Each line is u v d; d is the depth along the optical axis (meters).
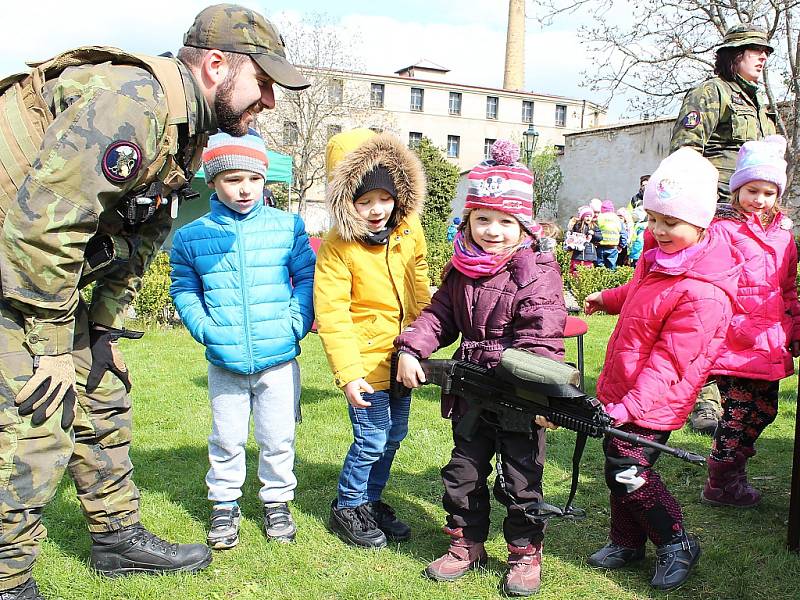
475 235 2.73
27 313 2.22
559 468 4.04
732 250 3.53
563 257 14.27
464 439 2.75
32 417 2.27
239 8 2.45
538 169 34.56
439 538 3.20
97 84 2.19
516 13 51.88
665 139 24.59
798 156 13.56
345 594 2.70
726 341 3.47
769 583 2.78
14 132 2.23
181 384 5.93
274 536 3.12
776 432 4.67
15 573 2.35
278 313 3.07
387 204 2.94
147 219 2.48
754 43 4.08
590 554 3.04
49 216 2.10
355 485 3.08
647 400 2.73
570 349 7.73
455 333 2.95
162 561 2.82
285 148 33.84
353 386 2.91
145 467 3.96
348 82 38.88
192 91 2.34
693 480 3.88
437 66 48.19
